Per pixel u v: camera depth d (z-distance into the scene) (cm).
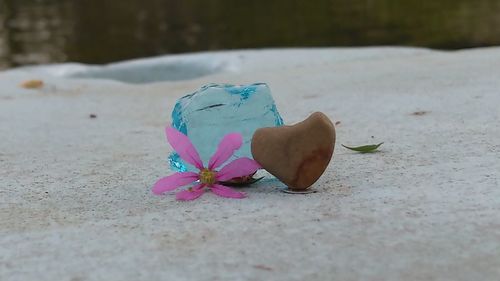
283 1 221
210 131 31
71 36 180
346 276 21
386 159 35
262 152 29
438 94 55
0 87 83
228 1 232
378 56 96
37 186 34
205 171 29
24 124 56
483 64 71
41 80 87
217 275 22
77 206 30
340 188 30
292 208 27
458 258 22
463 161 33
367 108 53
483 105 48
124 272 22
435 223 25
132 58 146
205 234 25
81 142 47
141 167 37
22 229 27
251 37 159
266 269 22
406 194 28
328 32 156
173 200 30
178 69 103
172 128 30
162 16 210
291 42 147
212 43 158
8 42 174
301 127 29
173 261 23
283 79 78
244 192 30
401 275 21
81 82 87
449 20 160
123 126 54
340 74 77
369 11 184
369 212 27
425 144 38
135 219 27
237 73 89
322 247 23
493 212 26
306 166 29
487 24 150
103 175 36
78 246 25
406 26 155
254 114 31
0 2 259
